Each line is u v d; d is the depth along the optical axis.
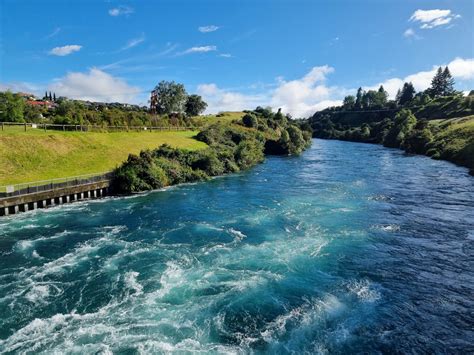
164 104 118.75
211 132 84.81
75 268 21.02
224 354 13.60
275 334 14.84
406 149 99.69
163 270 20.70
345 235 26.78
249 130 106.69
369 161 77.25
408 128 114.75
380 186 46.47
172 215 32.84
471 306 16.97
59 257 22.69
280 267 21.20
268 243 25.09
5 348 13.88
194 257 22.61
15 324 15.50
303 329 15.17
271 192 43.34
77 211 34.28
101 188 41.41
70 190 38.06
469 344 14.19
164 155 55.72
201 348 13.94
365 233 27.20
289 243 25.11
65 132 56.22
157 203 37.81
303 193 42.44
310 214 32.62
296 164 74.25
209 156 58.47
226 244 24.94
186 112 139.25
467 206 35.28
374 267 21.27
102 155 52.66
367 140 151.62
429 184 47.62
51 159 46.47
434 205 35.78
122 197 40.97
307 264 21.64
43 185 35.78
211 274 20.20
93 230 28.31
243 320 15.83
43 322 15.58
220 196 41.28
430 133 95.00
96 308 16.72
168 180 48.88
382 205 35.88
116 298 17.61
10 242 25.53
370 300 17.52
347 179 52.66
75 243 25.27
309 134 128.38
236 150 69.56
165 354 13.56
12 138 46.88
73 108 74.88
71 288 18.59
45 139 50.00
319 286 18.95
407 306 16.97
